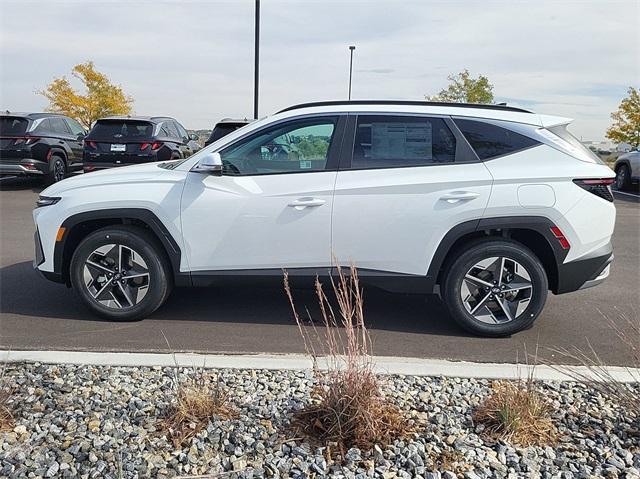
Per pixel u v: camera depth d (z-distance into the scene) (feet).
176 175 16.33
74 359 13.48
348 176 15.76
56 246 16.65
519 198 15.25
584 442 10.37
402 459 9.75
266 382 12.46
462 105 16.26
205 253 16.17
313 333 16.34
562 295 20.75
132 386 12.14
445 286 16.08
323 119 16.15
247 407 11.23
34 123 44.68
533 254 15.71
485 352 15.31
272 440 10.22
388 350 15.31
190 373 12.87
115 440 10.14
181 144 48.01
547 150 15.64
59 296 19.22
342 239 15.76
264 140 16.19
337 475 9.39
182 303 18.75
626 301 20.16
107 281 16.57
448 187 15.40
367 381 10.52
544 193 15.24
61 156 46.88
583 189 15.37
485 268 15.87
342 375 10.69
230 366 13.24
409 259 15.76
